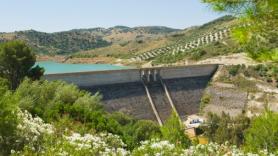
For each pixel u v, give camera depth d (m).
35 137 17.81
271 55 9.43
